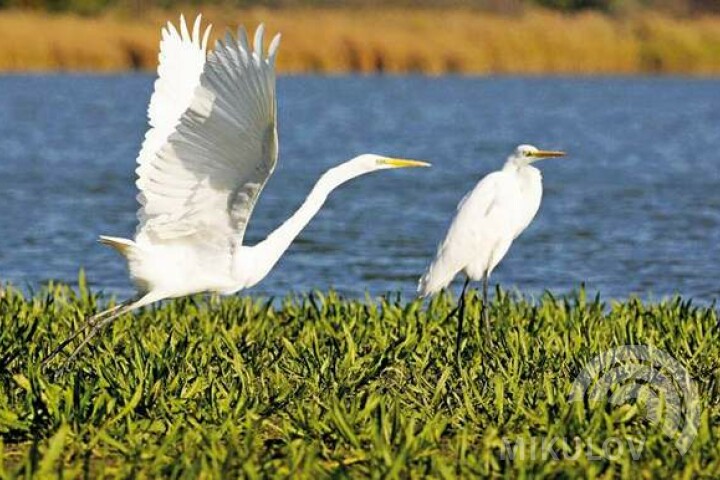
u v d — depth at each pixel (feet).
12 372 35.29
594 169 118.93
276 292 59.31
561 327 43.14
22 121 159.12
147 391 32.37
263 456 28.84
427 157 126.93
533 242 75.20
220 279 33.01
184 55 34.30
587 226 81.71
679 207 91.04
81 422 30.40
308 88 232.94
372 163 34.58
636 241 75.66
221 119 29.30
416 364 37.06
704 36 237.04
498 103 208.03
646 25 237.66
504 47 218.79
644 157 130.93
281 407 32.58
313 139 144.77
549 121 176.96
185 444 28.58
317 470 26.96
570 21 234.38
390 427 29.40
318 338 40.73
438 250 42.19
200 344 39.50
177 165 30.27
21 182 101.55
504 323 43.62
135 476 26.50
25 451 29.30
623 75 290.15
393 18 231.30
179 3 236.84
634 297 49.06
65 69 196.44
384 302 46.96
